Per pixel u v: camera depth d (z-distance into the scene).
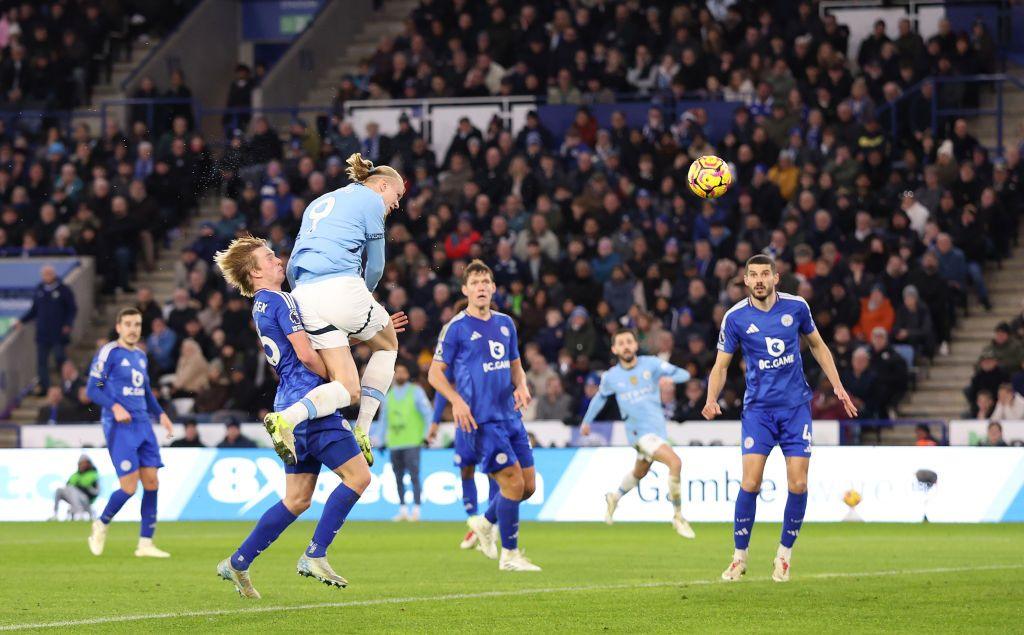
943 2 84.00
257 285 26.28
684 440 60.69
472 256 73.38
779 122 76.25
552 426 62.28
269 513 26.02
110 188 83.75
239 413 68.62
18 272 80.56
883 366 62.56
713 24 83.50
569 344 66.19
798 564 35.50
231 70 101.56
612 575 32.62
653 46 84.25
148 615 24.50
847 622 23.33
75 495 62.50
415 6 101.06
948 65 79.06
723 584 29.81
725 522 57.44
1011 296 71.62
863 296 67.06
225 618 23.95
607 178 76.00
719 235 70.75
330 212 26.78
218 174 83.94
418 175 79.19
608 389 49.44
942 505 56.44
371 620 23.62
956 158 76.12
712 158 36.59
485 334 33.66
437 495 61.56
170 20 98.19
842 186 73.56
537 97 82.81
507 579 31.58
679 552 40.69
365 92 86.94
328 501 25.62
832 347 64.75
